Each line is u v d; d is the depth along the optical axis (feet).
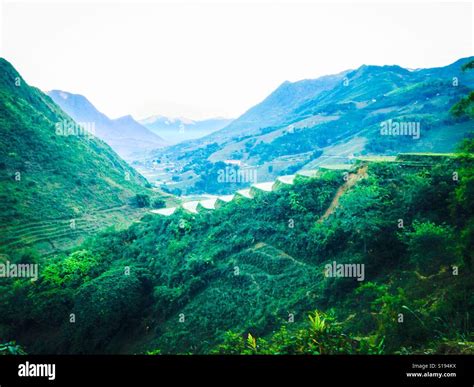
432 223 83.56
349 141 460.14
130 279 131.75
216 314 106.52
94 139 400.88
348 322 77.41
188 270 126.31
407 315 60.34
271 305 97.91
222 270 121.90
